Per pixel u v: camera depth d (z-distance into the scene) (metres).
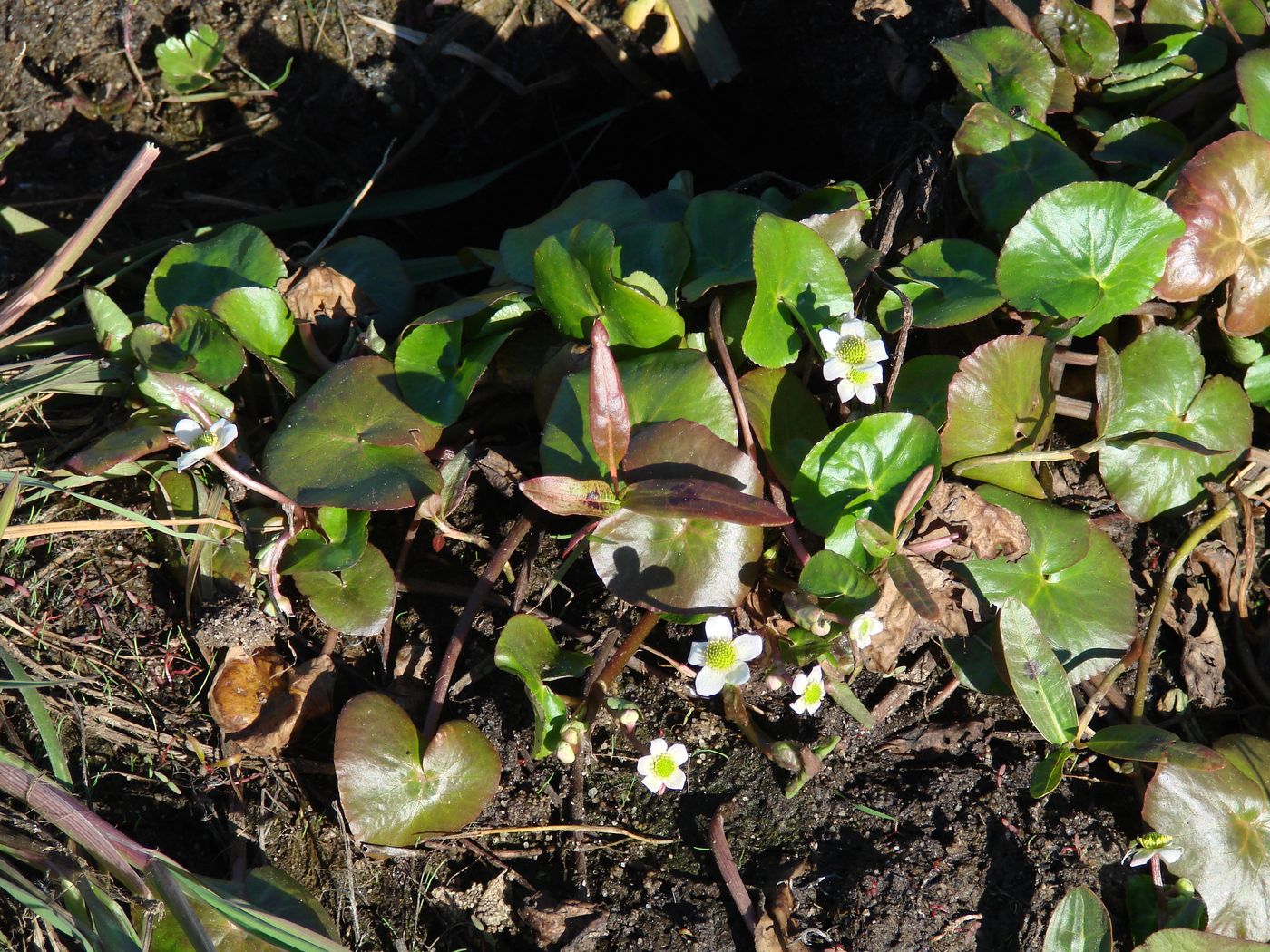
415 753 0.39
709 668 0.38
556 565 0.42
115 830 0.39
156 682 0.41
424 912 0.40
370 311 0.44
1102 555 0.42
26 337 0.44
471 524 0.42
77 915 0.39
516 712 0.41
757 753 0.41
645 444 0.40
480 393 0.43
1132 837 0.41
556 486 0.39
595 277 0.40
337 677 0.41
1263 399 0.43
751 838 0.40
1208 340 0.44
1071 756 0.40
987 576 0.41
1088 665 0.41
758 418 0.41
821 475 0.40
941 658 0.41
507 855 0.40
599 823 0.40
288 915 0.39
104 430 0.43
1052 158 0.43
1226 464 0.43
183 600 0.42
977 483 0.42
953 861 0.40
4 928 0.40
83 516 0.42
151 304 0.43
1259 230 0.42
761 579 0.41
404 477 0.40
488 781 0.40
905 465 0.40
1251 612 0.43
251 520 0.41
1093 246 0.42
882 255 0.42
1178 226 0.42
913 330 0.44
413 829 0.39
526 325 0.43
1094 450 0.41
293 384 0.41
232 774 0.41
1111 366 0.41
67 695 0.41
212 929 0.39
